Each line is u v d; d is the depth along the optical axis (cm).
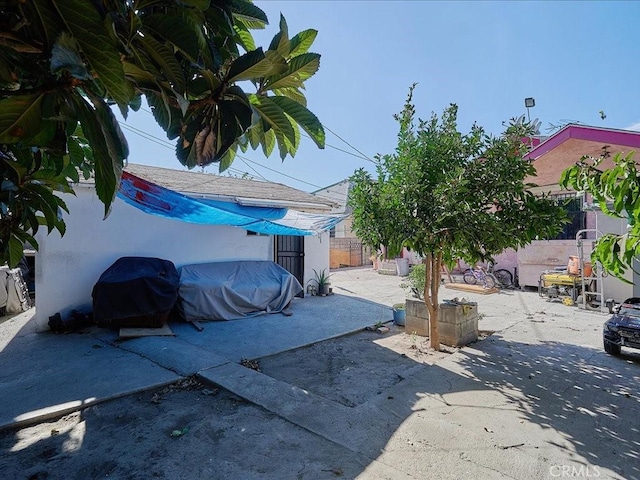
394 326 810
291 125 170
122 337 653
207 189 984
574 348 626
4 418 368
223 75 160
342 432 348
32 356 560
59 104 115
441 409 398
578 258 1015
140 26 120
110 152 108
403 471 288
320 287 1195
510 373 507
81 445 330
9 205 193
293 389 445
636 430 353
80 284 755
